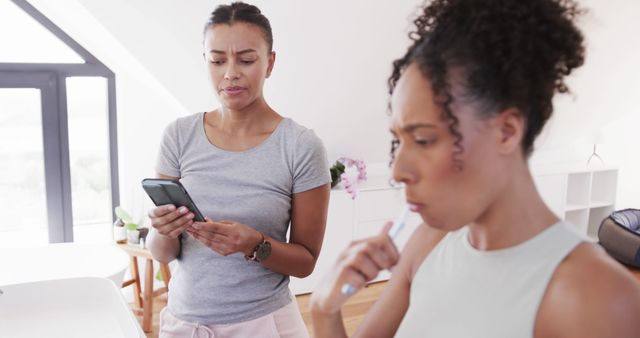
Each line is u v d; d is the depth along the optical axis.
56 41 2.89
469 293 0.62
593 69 3.34
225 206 1.29
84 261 2.69
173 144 1.35
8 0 2.75
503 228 0.59
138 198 3.13
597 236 4.55
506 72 0.52
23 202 3.01
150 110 3.08
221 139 1.31
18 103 2.88
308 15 2.30
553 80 0.55
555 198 4.09
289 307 1.34
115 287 1.39
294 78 2.66
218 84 1.25
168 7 2.13
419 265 0.73
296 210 1.32
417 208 0.57
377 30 2.49
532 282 0.56
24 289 1.35
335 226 3.34
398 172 0.56
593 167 4.32
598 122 4.17
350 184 3.28
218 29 1.21
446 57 0.53
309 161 1.28
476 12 0.53
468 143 0.53
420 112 0.54
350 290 0.60
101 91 3.05
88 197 3.14
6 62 2.81
